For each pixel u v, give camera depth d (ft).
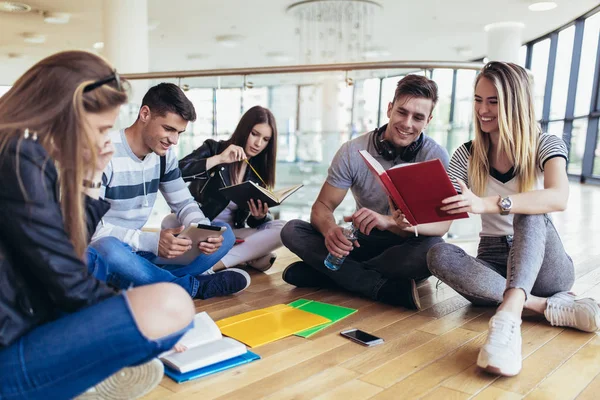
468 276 6.07
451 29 27.89
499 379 4.53
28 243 2.79
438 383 4.45
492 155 6.30
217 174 8.34
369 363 4.87
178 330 2.97
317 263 7.32
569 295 6.04
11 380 2.78
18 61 36.29
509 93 5.79
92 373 2.88
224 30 28.32
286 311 6.38
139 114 6.29
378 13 24.75
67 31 27.76
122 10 16.75
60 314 3.12
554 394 4.24
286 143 23.59
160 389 4.26
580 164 30.17
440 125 11.80
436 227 6.84
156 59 36.88
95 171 3.18
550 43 30.81
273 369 4.70
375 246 7.55
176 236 6.26
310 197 23.20
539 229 5.50
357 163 7.32
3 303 2.80
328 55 31.12
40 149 2.87
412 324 6.02
